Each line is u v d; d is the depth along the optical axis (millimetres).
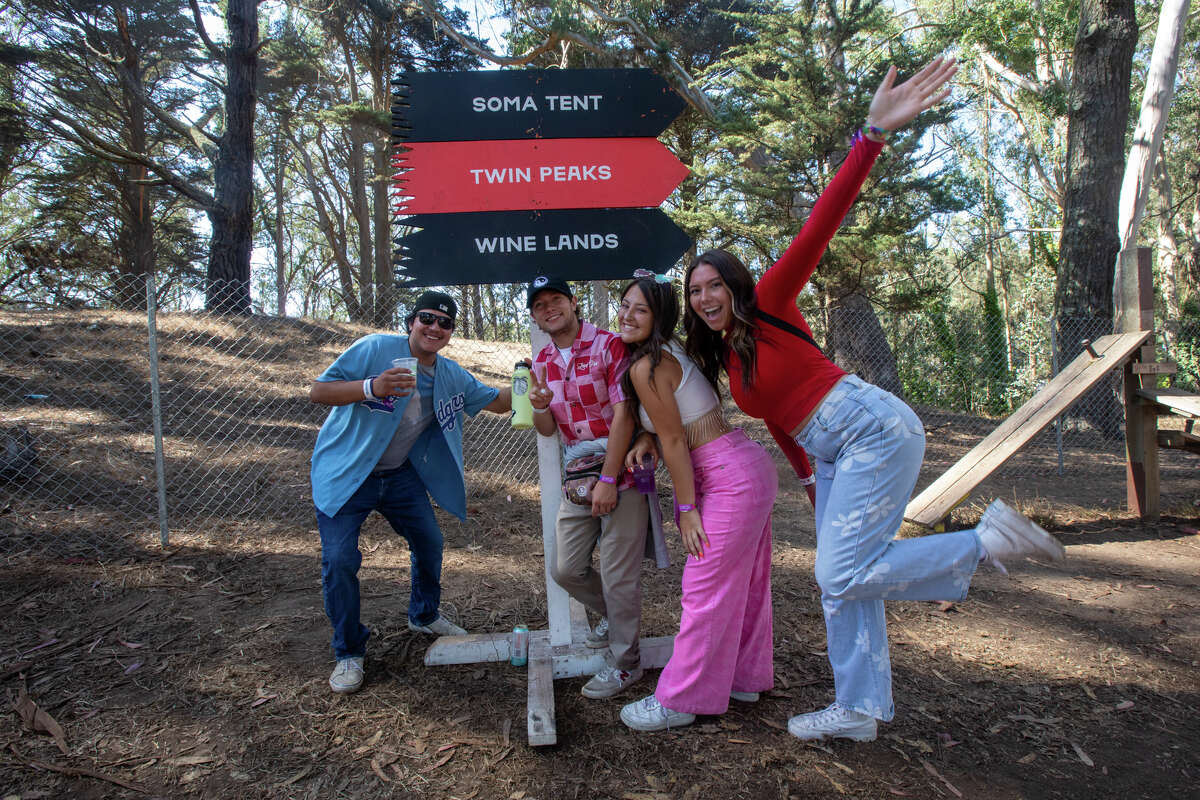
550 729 2305
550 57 14359
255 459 6051
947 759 2283
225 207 10852
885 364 9742
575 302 2549
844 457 2129
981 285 29000
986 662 2986
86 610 3432
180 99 20656
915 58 9375
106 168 18375
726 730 2424
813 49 10391
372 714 2545
